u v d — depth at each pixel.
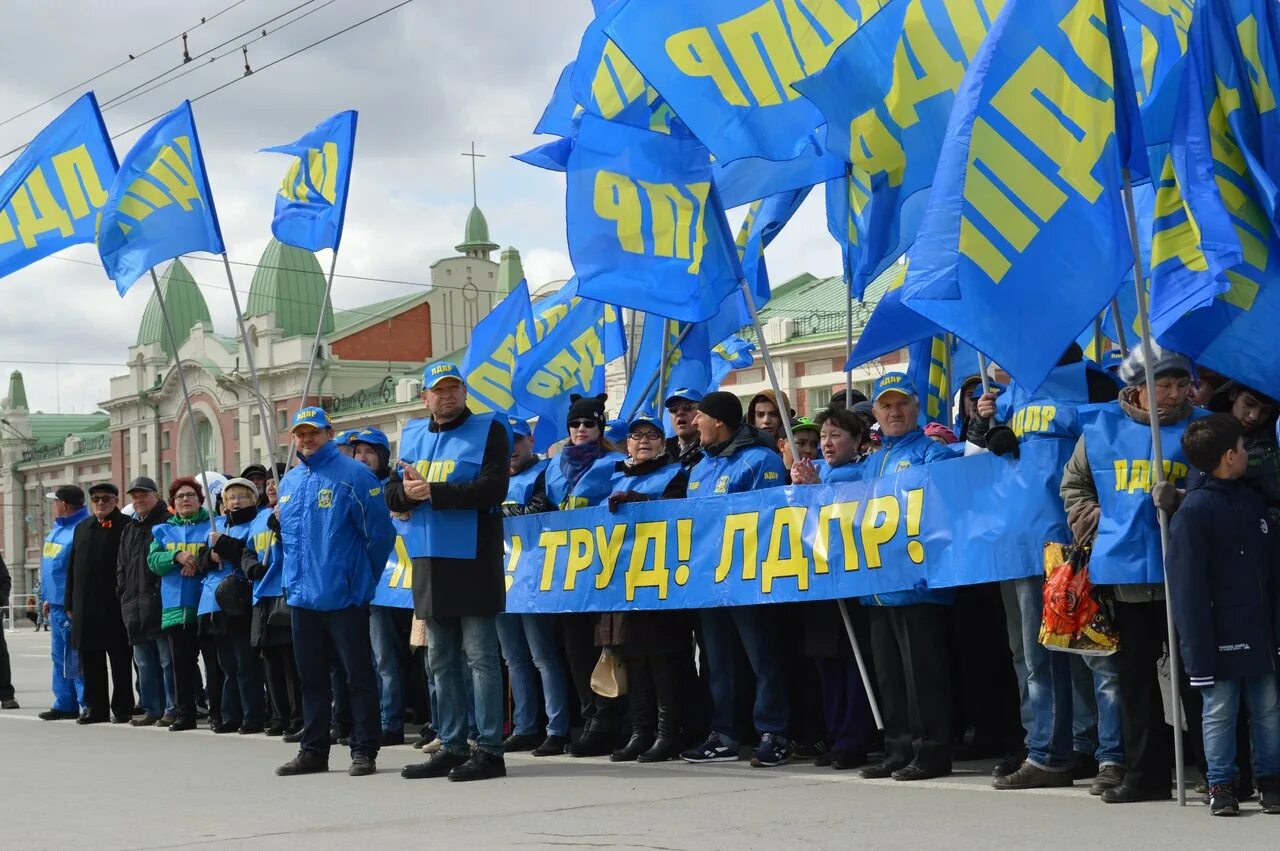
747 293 8.32
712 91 8.03
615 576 8.54
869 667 7.81
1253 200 6.99
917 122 7.96
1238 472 6.01
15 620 66.62
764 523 7.97
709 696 8.87
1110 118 6.35
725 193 9.38
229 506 11.20
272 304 65.31
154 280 10.98
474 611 7.79
